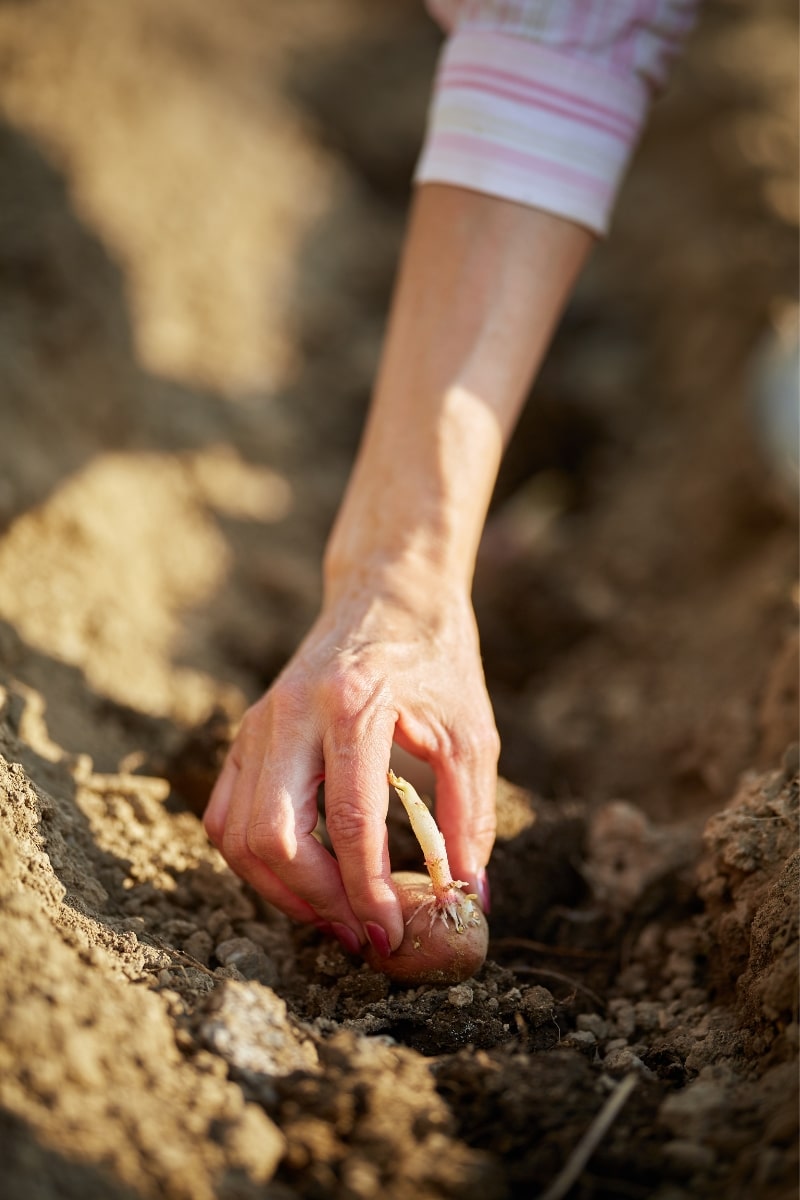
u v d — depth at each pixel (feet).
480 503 3.11
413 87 8.50
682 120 7.03
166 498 4.24
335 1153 2.57
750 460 4.29
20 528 3.73
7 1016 2.55
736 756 3.49
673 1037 2.91
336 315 6.15
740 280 5.37
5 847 2.75
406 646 2.96
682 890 3.18
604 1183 2.59
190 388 4.96
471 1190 2.54
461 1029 2.83
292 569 4.23
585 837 3.29
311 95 8.32
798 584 3.82
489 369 3.12
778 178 6.03
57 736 3.25
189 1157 2.51
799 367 4.25
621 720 3.79
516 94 3.12
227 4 8.56
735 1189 2.56
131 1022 2.64
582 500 4.85
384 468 3.10
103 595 3.72
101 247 5.14
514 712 3.80
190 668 3.70
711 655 3.85
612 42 3.14
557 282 3.17
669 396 5.26
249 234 6.26
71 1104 2.51
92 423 4.28
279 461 4.91
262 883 2.89
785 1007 2.74
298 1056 2.69
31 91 5.90
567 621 4.13
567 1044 2.86
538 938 3.15
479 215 3.14
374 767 2.83
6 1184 2.43
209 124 6.86
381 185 7.71
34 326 4.38
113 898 2.99
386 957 2.84
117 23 7.11
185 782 3.28
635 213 6.68
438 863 2.83
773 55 7.31
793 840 2.97
